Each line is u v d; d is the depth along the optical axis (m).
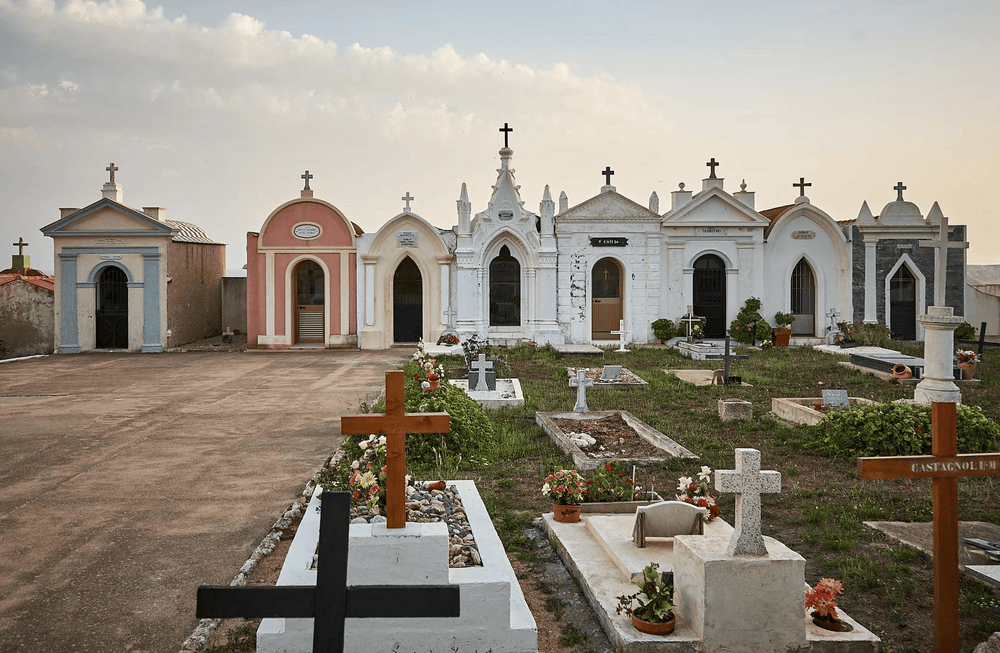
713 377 20.16
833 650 5.80
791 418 14.95
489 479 10.80
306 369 23.98
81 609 6.68
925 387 14.49
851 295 31.02
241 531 8.67
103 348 30.84
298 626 5.71
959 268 31.31
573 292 30.33
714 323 31.14
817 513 8.98
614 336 31.06
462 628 5.88
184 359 27.22
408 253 30.56
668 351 27.25
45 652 5.93
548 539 8.52
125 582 7.25
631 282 30.52
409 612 3.44
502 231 29.89
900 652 5.95
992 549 7.66
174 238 31.58
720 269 31.06
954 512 5.86
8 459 12.12
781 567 5.77
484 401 16.75
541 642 6.21
